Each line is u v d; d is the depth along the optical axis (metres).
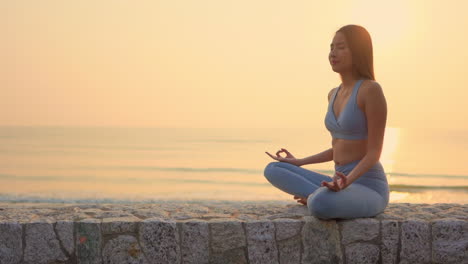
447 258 3.64
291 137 71.00
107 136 73.06
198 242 3.63
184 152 44.72
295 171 4.13
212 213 4.08
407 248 3.64
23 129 103.19
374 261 3.63
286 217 3.79
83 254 3.60
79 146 50.72
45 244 3.59
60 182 25.77
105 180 26.80
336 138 3.89
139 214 3.96
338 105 3.86
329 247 3.63
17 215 3.89
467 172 31.44
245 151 46.50
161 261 3.62
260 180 26.88
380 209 3.75
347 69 3.78
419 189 23.66
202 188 23.50
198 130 99.44
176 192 21.70
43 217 3.81
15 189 22.17
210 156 41.28
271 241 3.64
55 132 86.94
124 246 3.61
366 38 3.74
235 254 3.64
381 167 3.86
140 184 25.27
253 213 4.05
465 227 3.65
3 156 40.62
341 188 3.42
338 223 3.65
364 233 3.64
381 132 3.59
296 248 3.64
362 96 3.62
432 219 3.79
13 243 3.57
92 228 3.61
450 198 20.67
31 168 32.50
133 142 57.34
